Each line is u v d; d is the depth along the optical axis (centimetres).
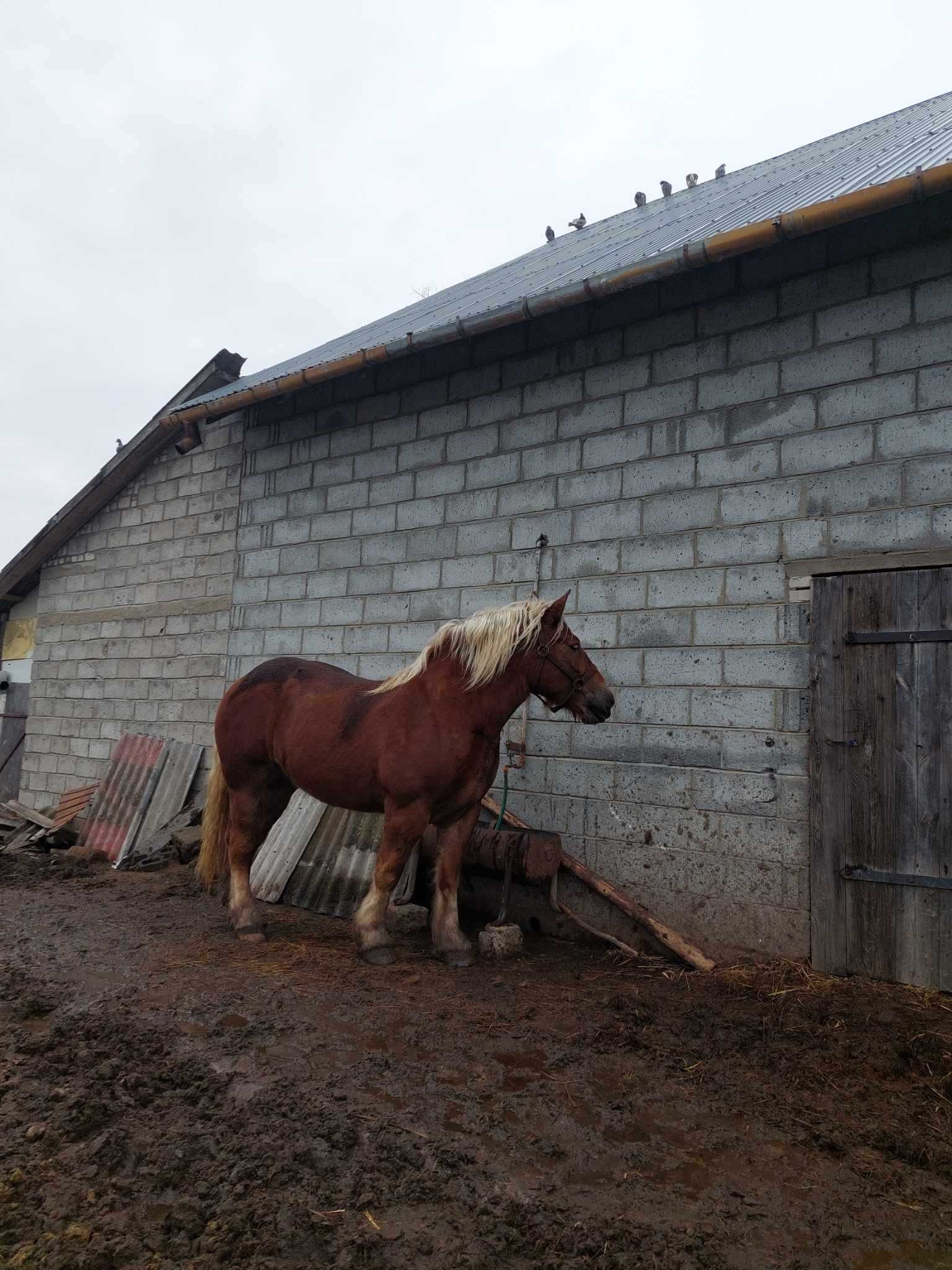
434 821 445
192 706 802
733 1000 390
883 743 409
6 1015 358
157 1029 337
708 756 473
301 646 704
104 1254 202
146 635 867
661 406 516
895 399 429
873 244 443
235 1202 224
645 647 506
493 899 548
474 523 601
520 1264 205
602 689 445
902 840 399
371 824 571
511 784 556
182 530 844
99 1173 238
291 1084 290
